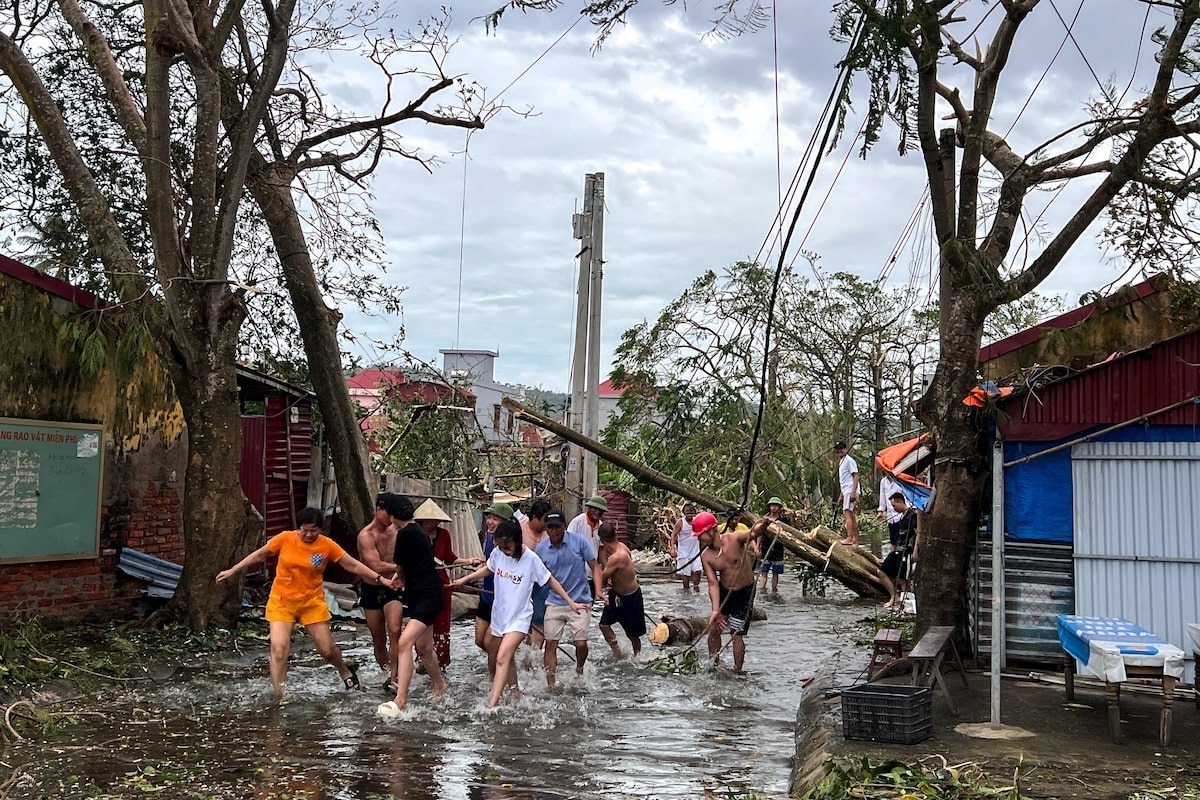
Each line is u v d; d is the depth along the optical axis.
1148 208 9.73
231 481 13.03
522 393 52.94
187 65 13.95
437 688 10.32
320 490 18.48
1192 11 8.94
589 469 20.62
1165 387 9.95
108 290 13.36
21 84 12.59
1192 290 9.96
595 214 20.72
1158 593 9.87
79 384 12.78
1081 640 8.12
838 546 19.52
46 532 12.21
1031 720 8.33
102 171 14.90
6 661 9.88
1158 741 7.68
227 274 13.07
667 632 14.09
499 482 25.53
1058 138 10.37
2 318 11.80
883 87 9.71
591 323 20.72
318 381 17.09
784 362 31.47
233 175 13.00
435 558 10.72
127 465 13.57
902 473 13.99
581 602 11.45
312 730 8.86
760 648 13.91
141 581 13.59
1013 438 10.34
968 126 10.95
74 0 13.43
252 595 15.69
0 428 11.63
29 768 7.51
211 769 7.56
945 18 10.92
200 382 12.84
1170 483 9.91
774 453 26.91
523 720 9.47
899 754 7.34
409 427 21.36
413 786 7.22
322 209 16.56
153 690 10.30
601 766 7.90
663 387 25.83
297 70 15.55
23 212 14.85
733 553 12.23
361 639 14.11
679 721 9.59
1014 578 10.41
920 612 10.81
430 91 15.20
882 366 35.44
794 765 7.91
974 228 10.91
